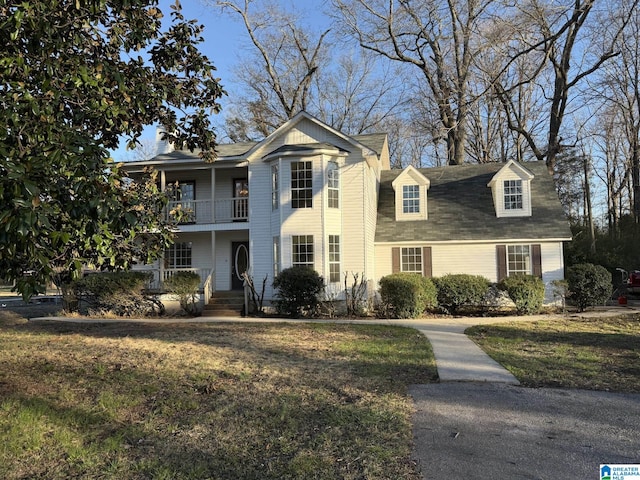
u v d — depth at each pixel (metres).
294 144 16.78
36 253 3.38
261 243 16.97
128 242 5.71
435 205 19.03
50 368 7.23
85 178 3.89
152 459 3.94
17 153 3.82
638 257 26.08
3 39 4.29
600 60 23.45
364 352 8.48
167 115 6.64
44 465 3.86
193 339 10.04
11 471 3.73
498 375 6.71
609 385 6.24
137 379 6.53
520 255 16.92
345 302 16.05
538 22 20.61
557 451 4.08
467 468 3.74
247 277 15.67
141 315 15.96
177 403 5.45
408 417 4.96
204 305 16.39
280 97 33.59
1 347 9.25
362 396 5.71
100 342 9.74
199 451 4.11
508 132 33.12
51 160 3.69
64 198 3.83
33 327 12.85
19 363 7.67
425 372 6.96
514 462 3.86
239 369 7.11
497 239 16.88
